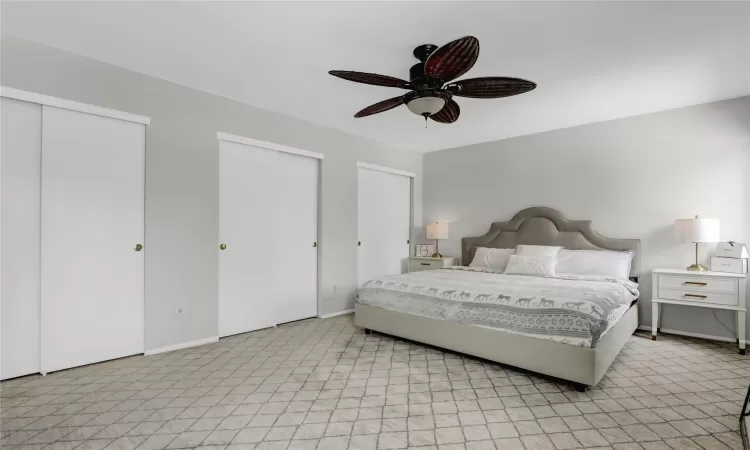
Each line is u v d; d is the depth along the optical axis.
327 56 2.65
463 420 1.99
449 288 3.13
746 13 2.06
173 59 2.74
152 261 3.06
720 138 3.48
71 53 2.65
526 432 1.87
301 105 3.73
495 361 2.69
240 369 2.72
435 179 5.72
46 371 2.59
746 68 2.78
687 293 3.32
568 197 4.39
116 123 2.90
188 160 3.27
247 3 2.02
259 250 3.85
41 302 2.58
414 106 2.48
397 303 3.31
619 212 4.03
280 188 4.05
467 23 2.19
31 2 2.04
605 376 2.60
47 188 2.60
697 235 3.30
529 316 2.56
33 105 2.56
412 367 2.76
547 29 2.24
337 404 2.17
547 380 2.53
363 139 4.95
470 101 3.51
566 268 3.89
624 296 3.03
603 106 3.65
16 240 2.50
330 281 4.52
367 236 5.12
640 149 3.90
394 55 2.61
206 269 3.38
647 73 2.88
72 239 2.70
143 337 3.03
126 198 2.95
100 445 1.74
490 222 5.09
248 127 3.69
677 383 2.48
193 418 2.00
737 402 2.21
